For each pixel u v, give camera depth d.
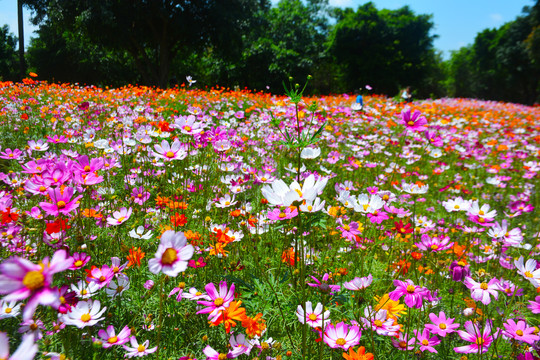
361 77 41.47
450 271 1.97
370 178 4.57
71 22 21.98
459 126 9.09
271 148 4.77
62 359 1.18
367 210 2.07
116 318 1.66
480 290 1.55
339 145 5.57
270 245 2.48
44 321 1.47
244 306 1.81
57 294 0.77
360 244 2.38
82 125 4.86
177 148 1.93
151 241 2.33
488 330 1.55
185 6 23.11
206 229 2.48
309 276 1.87
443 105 14.62
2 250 1.74
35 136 4.46
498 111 14.36
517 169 6.27
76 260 1.50
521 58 43.72
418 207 3.91
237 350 1.35
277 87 33.44
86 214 1.91
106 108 6.07
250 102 9.45
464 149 6.52
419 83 43.28
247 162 4.16
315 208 1.31
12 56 40.09
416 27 40.50
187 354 1.53
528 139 8.59
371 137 5.98
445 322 1.61
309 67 34.56
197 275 1.97
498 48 49.03
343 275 2.09
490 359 1.60
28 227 1.93
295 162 4.34
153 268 0.96
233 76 33.00
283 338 1.66
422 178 4.77
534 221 4.16
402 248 2.56
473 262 2.74
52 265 0.80
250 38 34.31
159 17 22.66
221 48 25.95
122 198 2.99
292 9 38.97
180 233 1.01
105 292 1.67
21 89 8.88
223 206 2.68
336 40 40.69
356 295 1.67
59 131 4.55
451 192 4.75
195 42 25.19
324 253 2.25
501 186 4.85
